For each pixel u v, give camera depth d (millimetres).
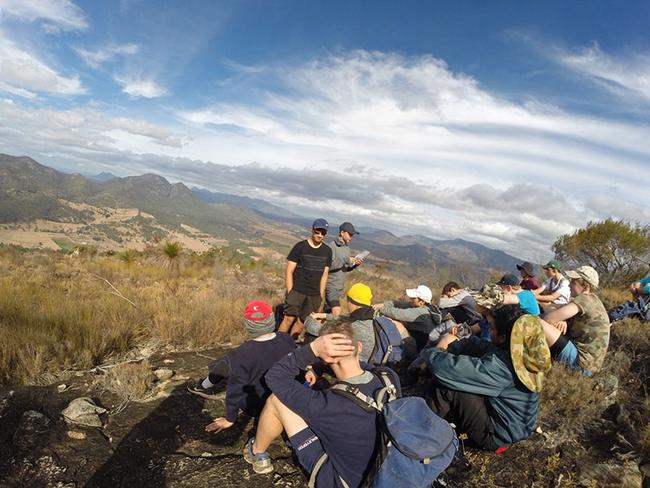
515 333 2951
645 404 3695
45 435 2971
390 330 4199
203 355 5168
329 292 6363
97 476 2666
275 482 2820
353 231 6254
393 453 2008
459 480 2938
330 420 2182
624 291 12477
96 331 4941
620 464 3076
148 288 8922
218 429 3354
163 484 2691
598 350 4066
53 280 9539
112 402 3641
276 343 3268
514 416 3004
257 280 12234
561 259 16984
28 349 4098
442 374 3201
